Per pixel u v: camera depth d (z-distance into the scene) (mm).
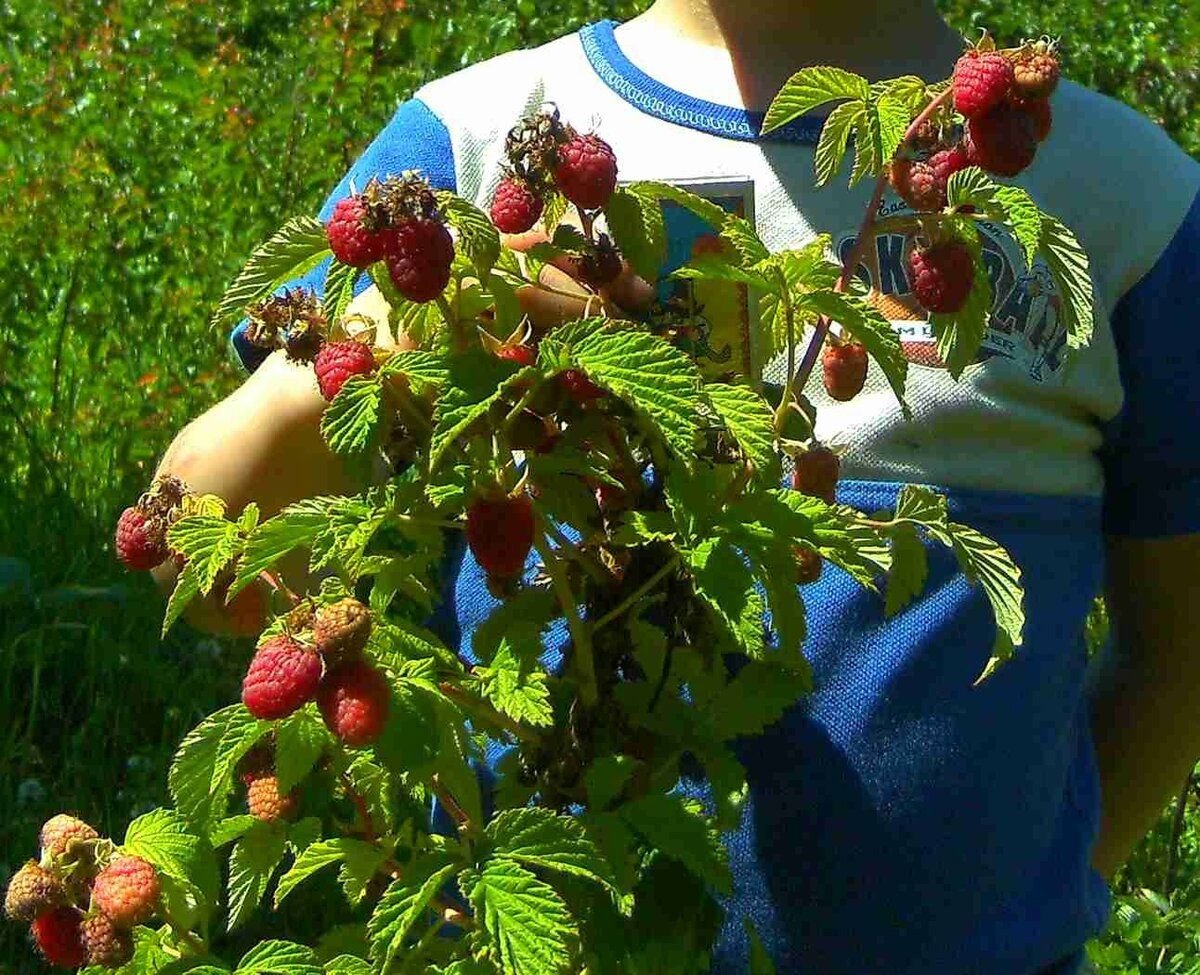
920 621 1808
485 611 1840
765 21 1859
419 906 1326
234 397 1894
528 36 7609
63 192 6219
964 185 1357
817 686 1795
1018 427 1844
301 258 1362
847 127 1427
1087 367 1898
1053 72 1328
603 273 1382
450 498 1316
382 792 1511
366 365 1338
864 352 1446
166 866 1412
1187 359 1947
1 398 4922
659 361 1243
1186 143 7742
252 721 1408
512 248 1463
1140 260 1908
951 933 1817
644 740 1469
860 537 1404
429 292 1264
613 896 1379
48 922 1400
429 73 7121
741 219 1465
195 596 1656
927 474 1821
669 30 1916
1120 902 3391
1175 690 2213
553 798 1458
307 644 1259
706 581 1304
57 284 5836
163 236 5977
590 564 1424
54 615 4281
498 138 1891
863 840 1788
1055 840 1962
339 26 7762
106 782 3896
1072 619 1906
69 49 7926
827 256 1798
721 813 1488
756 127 1828
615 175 1339
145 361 5535
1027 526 1861
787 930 1795
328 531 1339
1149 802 2293
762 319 1450
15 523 4562
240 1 8547
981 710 1821
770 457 1289
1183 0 9258
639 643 1449
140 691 4148
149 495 1479
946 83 1404
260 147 6434
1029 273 1834
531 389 1281
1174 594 2145
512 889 1313
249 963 1379
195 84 7203
